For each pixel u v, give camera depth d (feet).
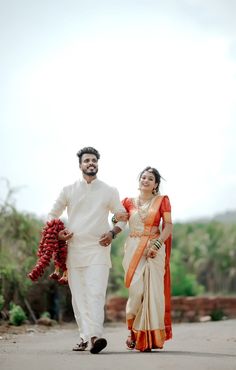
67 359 22.13
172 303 67.82
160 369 19.81
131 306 26.14
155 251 26.07
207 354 24.34
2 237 50.34
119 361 21.62
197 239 192.44
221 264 187.62
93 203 26.07
